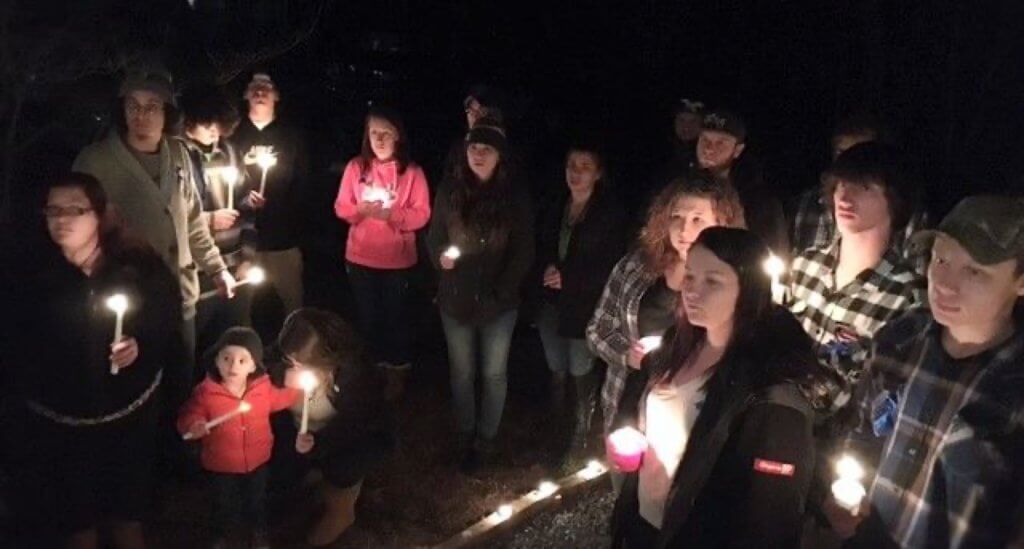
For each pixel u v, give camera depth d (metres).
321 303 7.68
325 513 4.45
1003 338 2.35
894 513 2.50
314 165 5.90
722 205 3.31
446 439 5.61
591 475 5.25
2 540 3.60
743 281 2.61
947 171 10.09
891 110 10.64
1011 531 2.23
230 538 4.17
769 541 2.48
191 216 4.66
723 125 4.38
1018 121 10.26
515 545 4.71
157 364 3.70
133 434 3.65
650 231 3.56
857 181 3.27
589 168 5.00
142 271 3.60
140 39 6.60
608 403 3.92
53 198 3.32
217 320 5.37
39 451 3.48
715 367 2.69
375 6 10.49
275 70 9.27
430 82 10.75
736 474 2.54
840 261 3.51
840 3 10.66
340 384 4.27
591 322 3.98
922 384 2.48
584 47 11.18
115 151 4.12
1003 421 2.25
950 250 2.32
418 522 4.73
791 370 2.55
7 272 3.37
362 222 5.77
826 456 2.88
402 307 5.93
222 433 4.00
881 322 3.32
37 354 3.39
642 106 10.98
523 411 6.09
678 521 2.67
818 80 10.95
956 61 10.30
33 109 6.13
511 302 4.99
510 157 4.93
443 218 4.96
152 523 4.54
